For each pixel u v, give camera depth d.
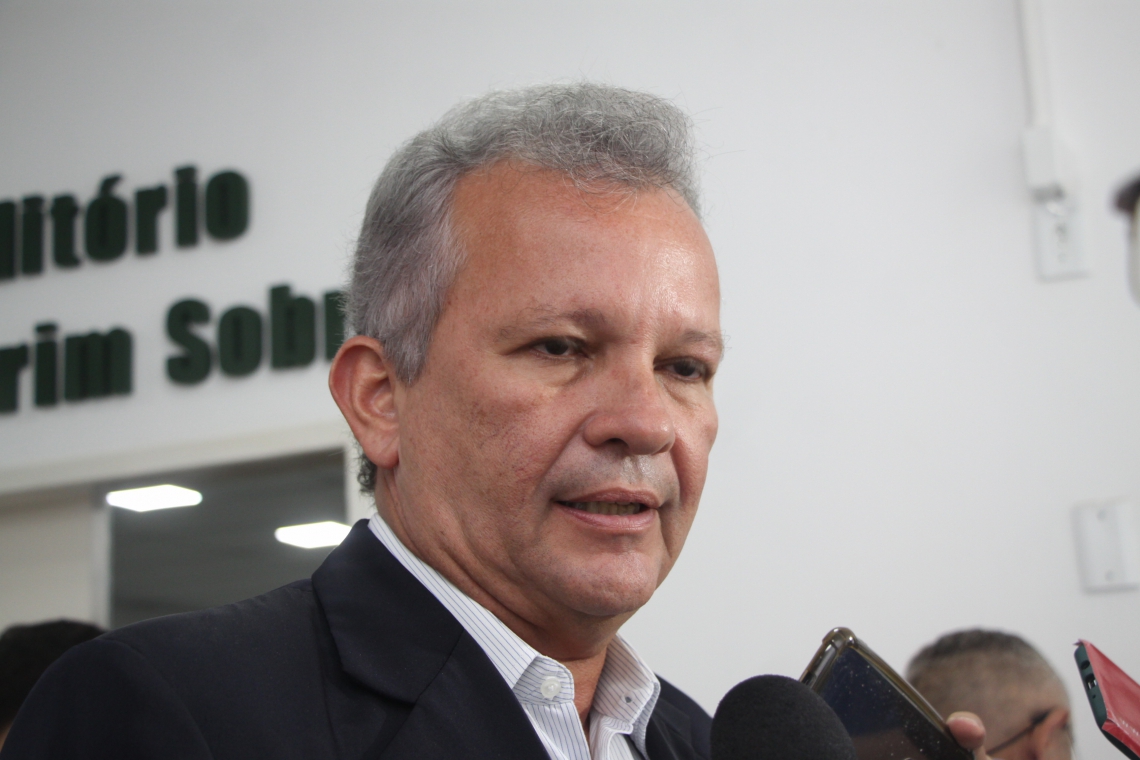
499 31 2.88
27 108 3.20
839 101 2.61
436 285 0.96
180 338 2.88
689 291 0.95
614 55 2.79
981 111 2.49
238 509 3.16
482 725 0.85
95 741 0.76
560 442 0.90
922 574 2.33
